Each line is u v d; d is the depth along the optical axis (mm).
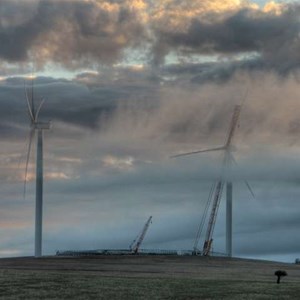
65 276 106188
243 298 74625
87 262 178250
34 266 159875
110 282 92938
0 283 89688
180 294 77750
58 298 72312
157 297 74500
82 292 78312
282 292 81625
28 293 77062
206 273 139750
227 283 95562
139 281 95812
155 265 173125
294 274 147625
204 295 77312
